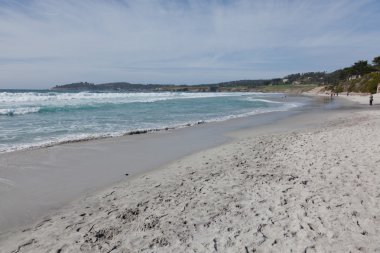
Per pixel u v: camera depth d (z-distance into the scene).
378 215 4.98
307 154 9.21
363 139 10.79
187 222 5.11
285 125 18.27
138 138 13.53
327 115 24.41
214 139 13.52
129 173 8.29
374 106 36.03
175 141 12.98
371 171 7.09
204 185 6.94
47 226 5.14
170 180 7.50
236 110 30.89
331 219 4.92
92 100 40.16
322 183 6.54
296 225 4.80
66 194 6.68
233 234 4.64
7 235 4.86
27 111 22.55
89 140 12.73
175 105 36.56
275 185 6.62
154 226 5.02
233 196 6.15
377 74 77.06
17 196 6.52
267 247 4.25
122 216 5.45
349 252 4.04
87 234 4.82
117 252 4.29
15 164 8.83
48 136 13.49
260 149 10.59
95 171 8.44
